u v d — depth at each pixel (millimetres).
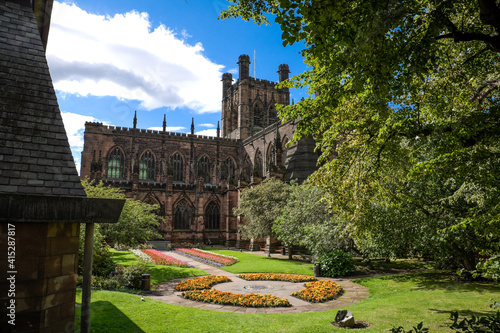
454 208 18969
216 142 79188
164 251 52719
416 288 20031
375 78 7652
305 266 32719
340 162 12750
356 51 6891
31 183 6652
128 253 41438
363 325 12664
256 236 43812
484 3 6410
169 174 66688
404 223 20672
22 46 7879
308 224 32562
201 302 17750
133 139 70938
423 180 18781
